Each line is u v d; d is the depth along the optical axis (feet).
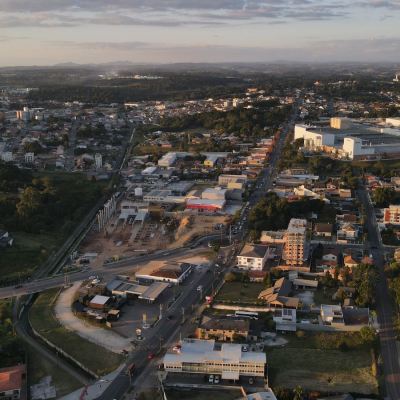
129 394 488.85
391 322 613.11
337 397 458.50
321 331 599.57
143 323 627.46
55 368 537.65
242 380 506.48
